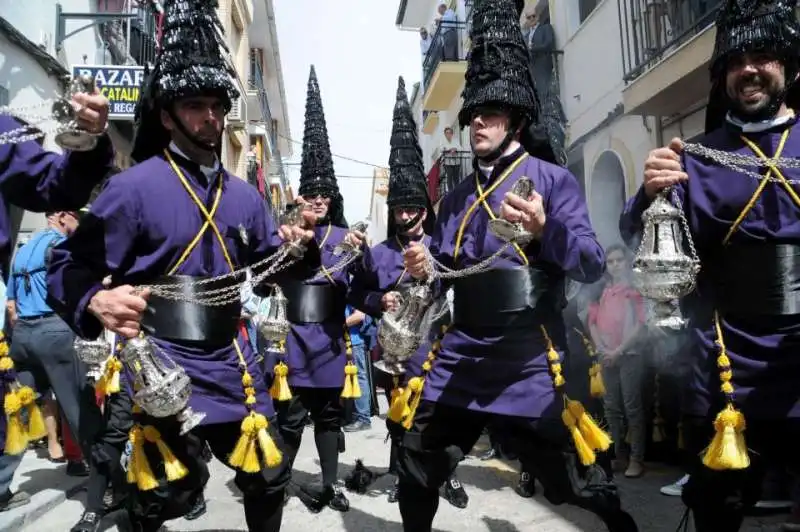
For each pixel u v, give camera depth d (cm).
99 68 700
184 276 247
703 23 648
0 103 609
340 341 447
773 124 238
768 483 402
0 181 234
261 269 292
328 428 441
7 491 419
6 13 628
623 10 806
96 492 375
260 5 2034
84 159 227
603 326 505
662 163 233
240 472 263
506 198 240
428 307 293
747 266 227
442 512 418
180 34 250
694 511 244
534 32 1041
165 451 242
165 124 261
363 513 429
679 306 250
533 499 445
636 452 490
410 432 281
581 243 252
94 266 241
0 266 250
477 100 279
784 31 226
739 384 227
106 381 312
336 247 415
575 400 271
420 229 477
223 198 264
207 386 248
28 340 443
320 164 502
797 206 225
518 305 260
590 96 908
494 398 264
